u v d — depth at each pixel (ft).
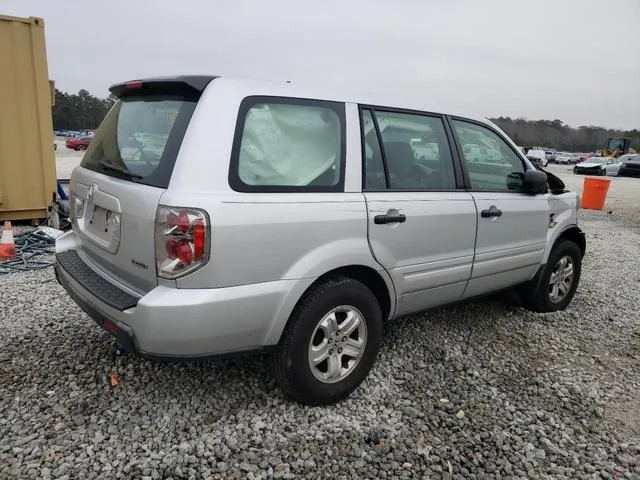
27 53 22.41
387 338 13.37
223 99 8.59
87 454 8.35
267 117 9.04
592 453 9.25
